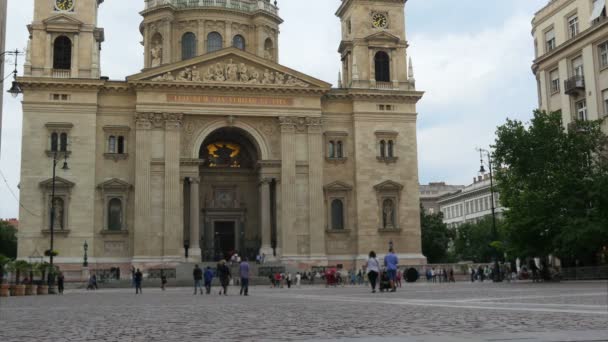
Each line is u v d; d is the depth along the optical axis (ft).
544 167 189.57
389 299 94.99
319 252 262.26
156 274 245.45
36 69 255.09
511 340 31.68
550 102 233.35
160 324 54.75
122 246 251.80
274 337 40.68
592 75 207.72
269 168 265.75
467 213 562.66
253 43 320.91
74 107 253.44
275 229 273.33
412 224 273.54
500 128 193.88
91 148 252.62
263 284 239.30
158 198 253.03
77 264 245.45
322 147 272.10
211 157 287.89
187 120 261.85
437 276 258.16
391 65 286.25
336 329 45.27
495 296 94.89
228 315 65.62
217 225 286.25
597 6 207.10
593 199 182.29
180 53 311.47
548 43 238.27
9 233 427.74
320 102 271.90
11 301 119.03
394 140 277.64
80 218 248.73
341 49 296.71
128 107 259.60
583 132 190.39
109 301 113.80
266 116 266.36
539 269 222.07
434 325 45.93
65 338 43.73
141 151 253.24
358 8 287.69
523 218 191.83
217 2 315.17
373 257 131.23
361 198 271.08
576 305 66.54
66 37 261.24
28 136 248.93
